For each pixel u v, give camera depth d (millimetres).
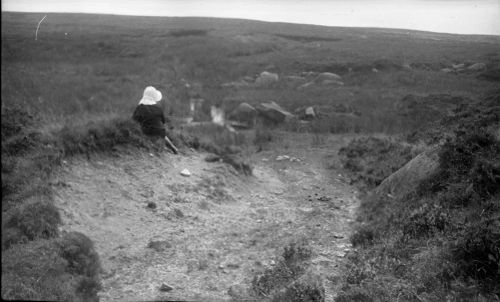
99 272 7199
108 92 28281
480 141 9297
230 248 8961
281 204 12266
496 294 5617
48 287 6012
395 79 35125
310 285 6617
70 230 8094
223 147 17062
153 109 13273
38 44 37688
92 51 42750
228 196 12094
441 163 9602
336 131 22547
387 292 6223
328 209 11703
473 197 8047
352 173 15055
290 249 8289
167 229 9398
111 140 11836
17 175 8773
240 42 53031
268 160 17328
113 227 8898
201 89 33719
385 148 16031
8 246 6832
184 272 7645
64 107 20797
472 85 29984
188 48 47406
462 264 6258
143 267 7676
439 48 47469
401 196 10016
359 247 8641
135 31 56688
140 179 11156
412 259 7066
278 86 36188
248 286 7129
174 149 13500
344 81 37375
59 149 10359
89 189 9828
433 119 20219
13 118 10703
